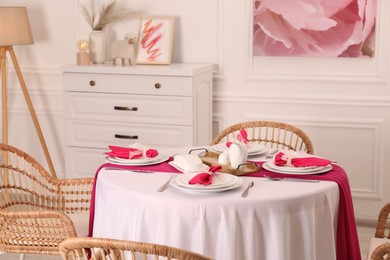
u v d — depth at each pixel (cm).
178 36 493
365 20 452
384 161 467
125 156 311
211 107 481
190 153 331
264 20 471
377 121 462
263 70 480
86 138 472
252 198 254
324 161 295
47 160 514
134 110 454
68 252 204
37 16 525
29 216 292
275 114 482
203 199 253
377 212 475
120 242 189
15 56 498
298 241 262
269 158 321
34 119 511
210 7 482
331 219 273
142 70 445
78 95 467
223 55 485
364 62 459
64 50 525
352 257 286
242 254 256
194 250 254
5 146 337
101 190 286
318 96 471
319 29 461
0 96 542
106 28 507
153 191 264
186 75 435
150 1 494
